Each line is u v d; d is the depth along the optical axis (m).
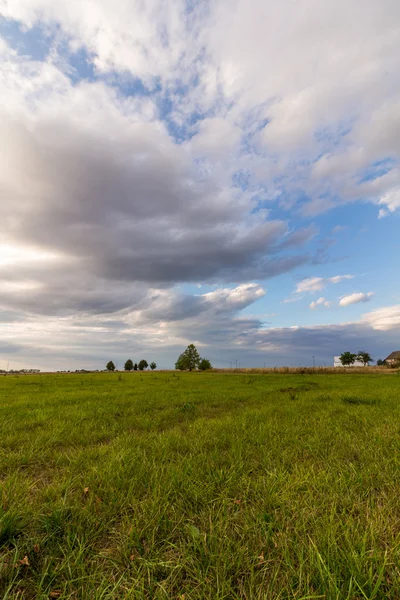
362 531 2.41
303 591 1.82
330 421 6.91
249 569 2.00
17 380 28.84
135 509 2.78
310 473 3.70
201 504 3.00
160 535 2.46
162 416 8.02
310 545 2.17
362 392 14.45
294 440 5.28
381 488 3.29
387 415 7.66
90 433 6.15
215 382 24.77
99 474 3.66
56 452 4.85
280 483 3.34
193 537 2.31
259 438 5.33
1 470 4.11
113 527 2.59
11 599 1.81
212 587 1.86
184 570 2.10
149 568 2.04
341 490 3.17
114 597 1.81
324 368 62.31
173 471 3.64
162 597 1.78
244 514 2.78
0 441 5.36
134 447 4.92
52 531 2.47
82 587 1.85
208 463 4.06
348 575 1.93
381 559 2.03
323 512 2.78
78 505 2.89
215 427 6.27
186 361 101.81
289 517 2.67
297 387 17.20
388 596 1.75
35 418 7.73
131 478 3.54
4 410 8.92
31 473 4.05
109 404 10.28
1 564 2.03
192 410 9.02
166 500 2.98
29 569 2.08
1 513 2.55
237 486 3.37
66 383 23.73
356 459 4.39
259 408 9.45
